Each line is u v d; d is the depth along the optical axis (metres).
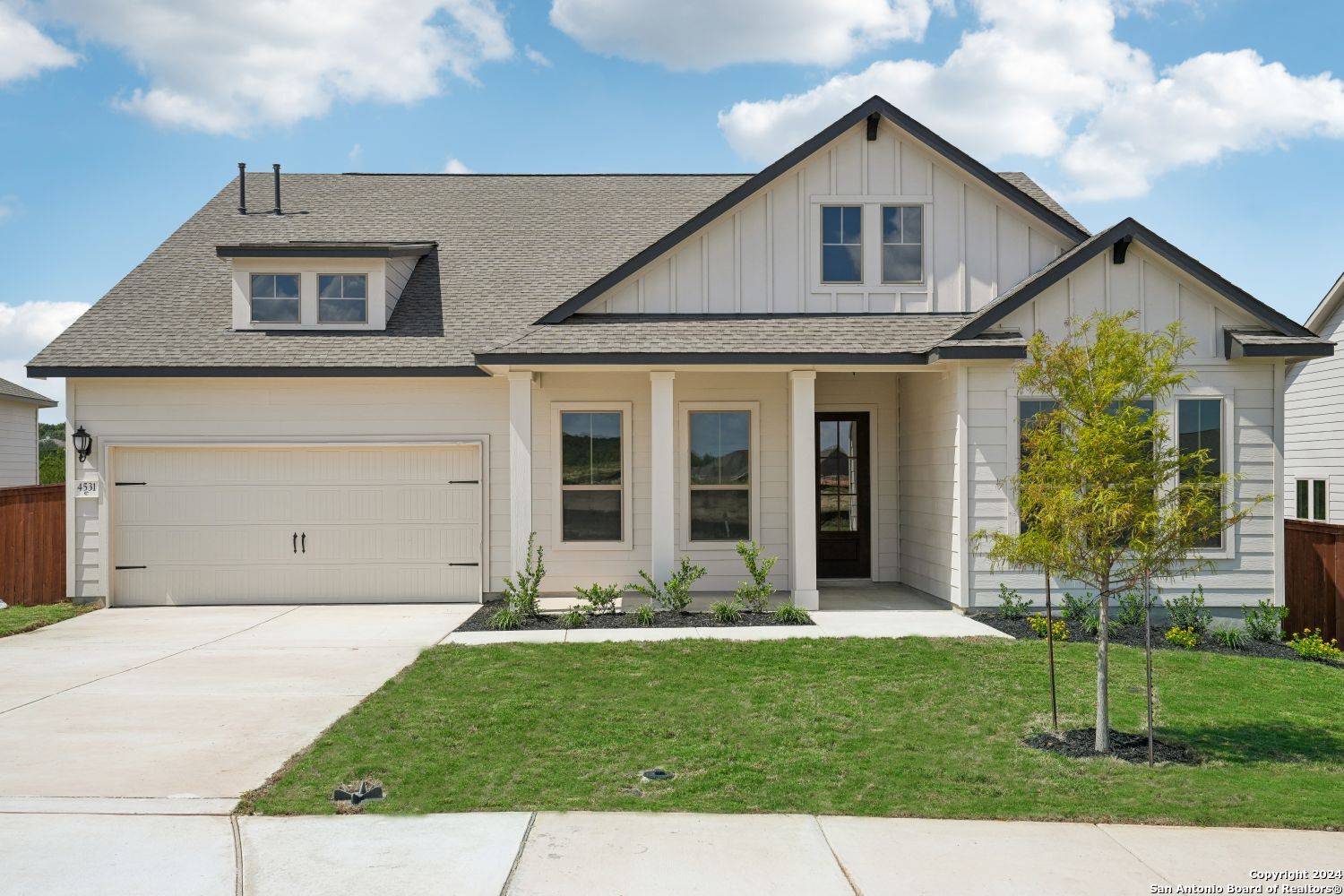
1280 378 12.07
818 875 4.84
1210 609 11.96
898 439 15.21
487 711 7.82
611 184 19.27
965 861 5.02
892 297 13.72
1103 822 5.59
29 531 14.30
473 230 17.53
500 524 14.46
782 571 14.56
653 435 12.73
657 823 5.51
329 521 14.40
